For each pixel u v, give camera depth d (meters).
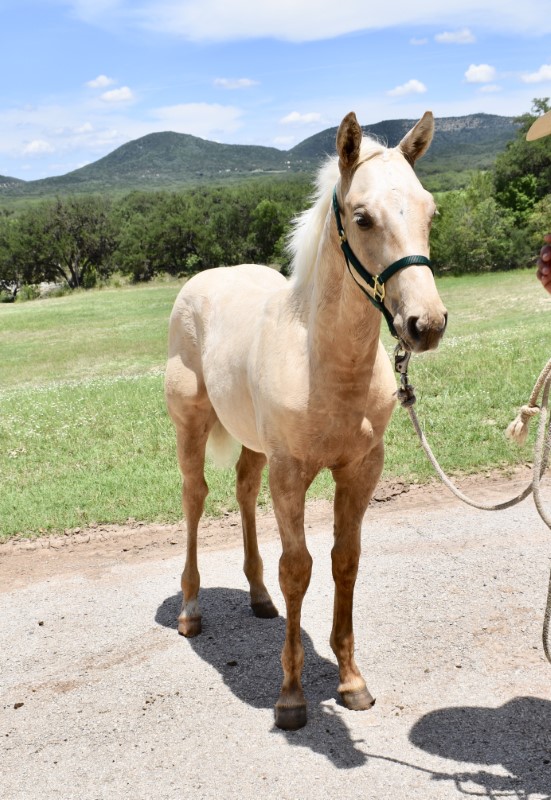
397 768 3.00
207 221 64.38
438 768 2.98
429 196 2.66
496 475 6.54
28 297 65.50
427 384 9.46
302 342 3.21
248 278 4.54
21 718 3.57
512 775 2.91
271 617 4.51
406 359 2.81
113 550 5.62
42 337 26.83
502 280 34.66
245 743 3.26
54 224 68.56
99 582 5.10
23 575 5.28
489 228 41.75
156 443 8.10
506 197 52.62
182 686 3.77
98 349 22.34
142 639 4.29
